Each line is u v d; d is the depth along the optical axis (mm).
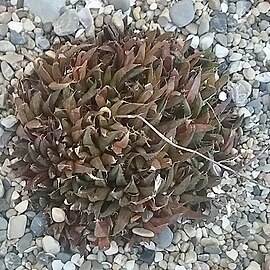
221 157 313
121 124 283
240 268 326
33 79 307
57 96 289
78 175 287
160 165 282
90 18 323
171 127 285
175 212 297
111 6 327
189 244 324
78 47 299
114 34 313
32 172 298
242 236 333
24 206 311
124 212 290
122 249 318
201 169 302
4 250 310
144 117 281
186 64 299
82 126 283
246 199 338
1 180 312
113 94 289
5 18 319
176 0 335
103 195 286
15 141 312
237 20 344
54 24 321
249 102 340
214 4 338
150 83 284
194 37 334
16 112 305
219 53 338
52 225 304
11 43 317
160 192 289
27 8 322
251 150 340
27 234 312
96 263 316
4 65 314
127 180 287
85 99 286
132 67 286
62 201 297
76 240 302
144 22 333
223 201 333
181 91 295
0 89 314
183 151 290
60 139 286
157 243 315
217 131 309
